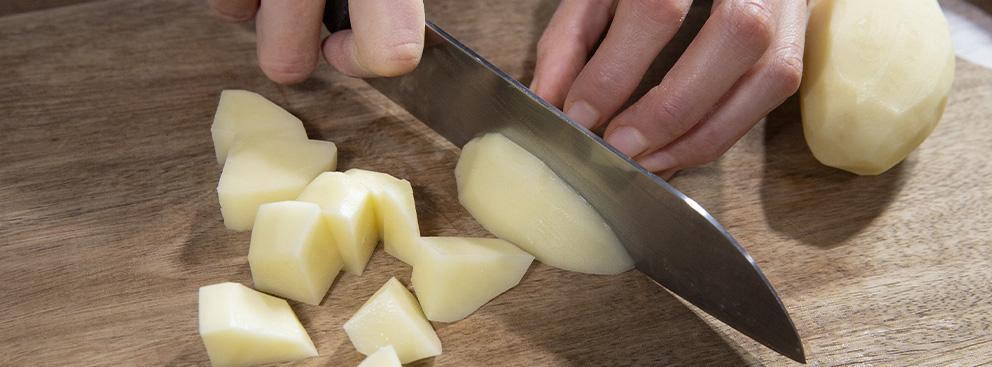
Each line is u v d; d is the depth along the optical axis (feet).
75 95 1.44
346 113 1.44
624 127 1.31
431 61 1.35
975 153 1.44
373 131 1.42
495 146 1.33
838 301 1.29
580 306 1.28
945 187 1.40
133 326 1.24
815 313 1.28
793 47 1.30
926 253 1.34
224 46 1.51
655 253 1.27
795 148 1.44
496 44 1.54
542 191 1.31
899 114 1.33
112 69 1.47
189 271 1.28
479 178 1.33
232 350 1.21
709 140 1.32
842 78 1.35
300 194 1.29
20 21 1.51
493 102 1.32
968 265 1.33
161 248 1.30
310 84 1.47
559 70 1.36
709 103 1.28
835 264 1.32
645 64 1.29
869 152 1.35
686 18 1.55
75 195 1.34
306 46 1.34
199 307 1.20
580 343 1.25
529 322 1.26
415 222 1.28
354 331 1.23
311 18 1.31
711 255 1.21
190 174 1.37
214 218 1.33
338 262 1.29
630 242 1.29
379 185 1.30
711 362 1.24
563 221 1.30
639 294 1.29
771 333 1.21
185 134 1.41
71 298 1.25
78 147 1.38
